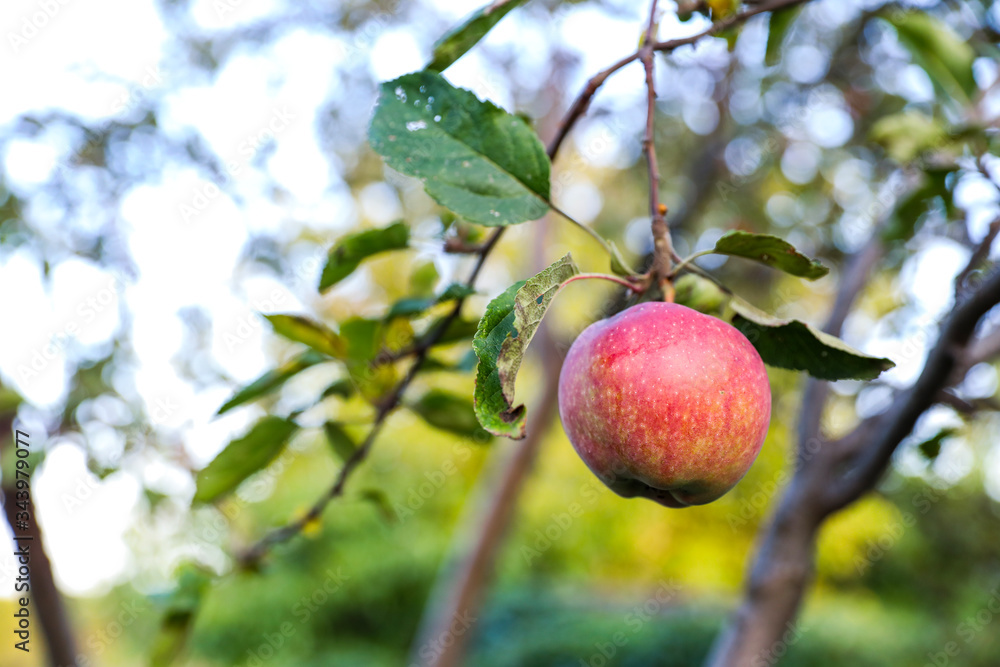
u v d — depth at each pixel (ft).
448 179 3.27
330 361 4.15
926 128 5.33
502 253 19.86
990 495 27.55
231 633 25.43
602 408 3.01
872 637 23.26
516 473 11.75
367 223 14.46
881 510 26.61
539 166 3.30
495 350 2.43
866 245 7.57
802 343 3.32
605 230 15.80
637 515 31.55
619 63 3.36
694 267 3.50
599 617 24.62
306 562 26.91
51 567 7.39
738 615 6.41
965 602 27.61
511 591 27.27
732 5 3.55
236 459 4.39
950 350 4.84
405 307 3.91
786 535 6.33
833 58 10.52
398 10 12.07
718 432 2.94
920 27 5.92
